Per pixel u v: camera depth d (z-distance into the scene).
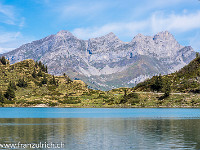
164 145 61.62
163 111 198.88
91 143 64.69
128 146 60.91
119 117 145.62
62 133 80.69
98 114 176.50
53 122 117.06
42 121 121.94
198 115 157.50
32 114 180.88
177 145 61.47
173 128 92.12
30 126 99.62
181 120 124.25
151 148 58.62
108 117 147.25
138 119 131.62
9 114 179.75
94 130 88.00
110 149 57.84
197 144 62.50
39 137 72.94
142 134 78.38
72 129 90.38
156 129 89.62
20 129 90.00
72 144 63.38
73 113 192.25
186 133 79.69
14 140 68.06
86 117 148.00
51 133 80.69
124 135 76.62
